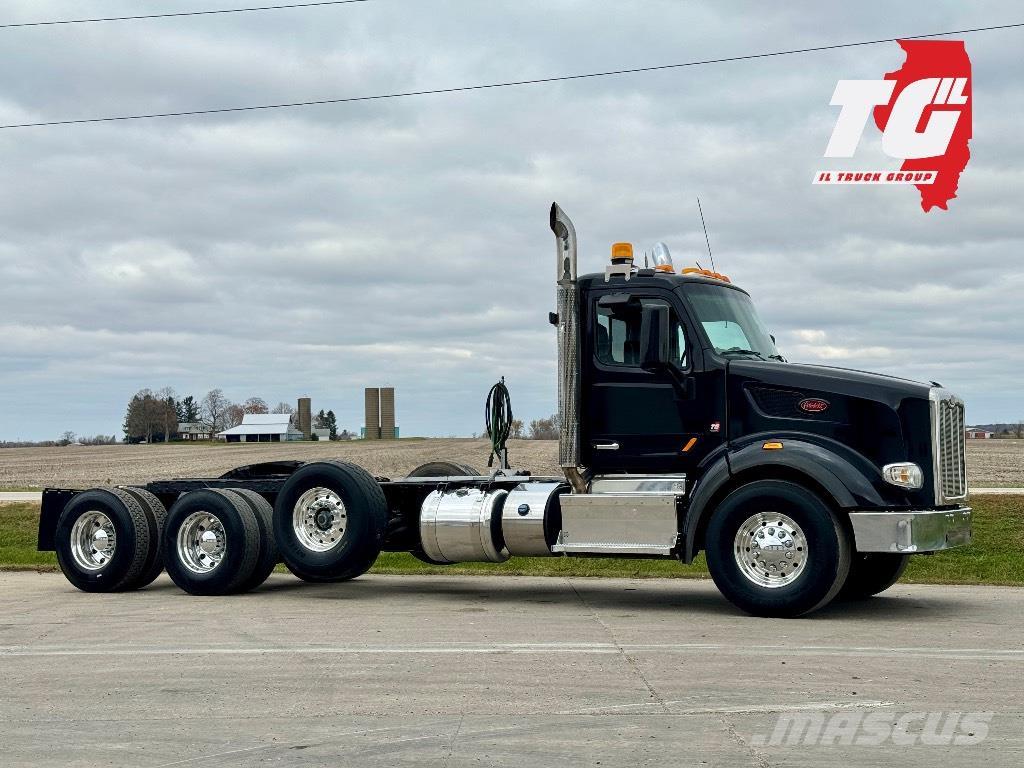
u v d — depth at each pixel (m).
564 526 11.02
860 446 10.33
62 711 6.83
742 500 10.34
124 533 12.87
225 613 11.00
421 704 6.84
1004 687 7.13
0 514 24.86
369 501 11.85
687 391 10.94
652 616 10.56
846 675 7.53
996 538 18.56
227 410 170.12
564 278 11.28
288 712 6.70
